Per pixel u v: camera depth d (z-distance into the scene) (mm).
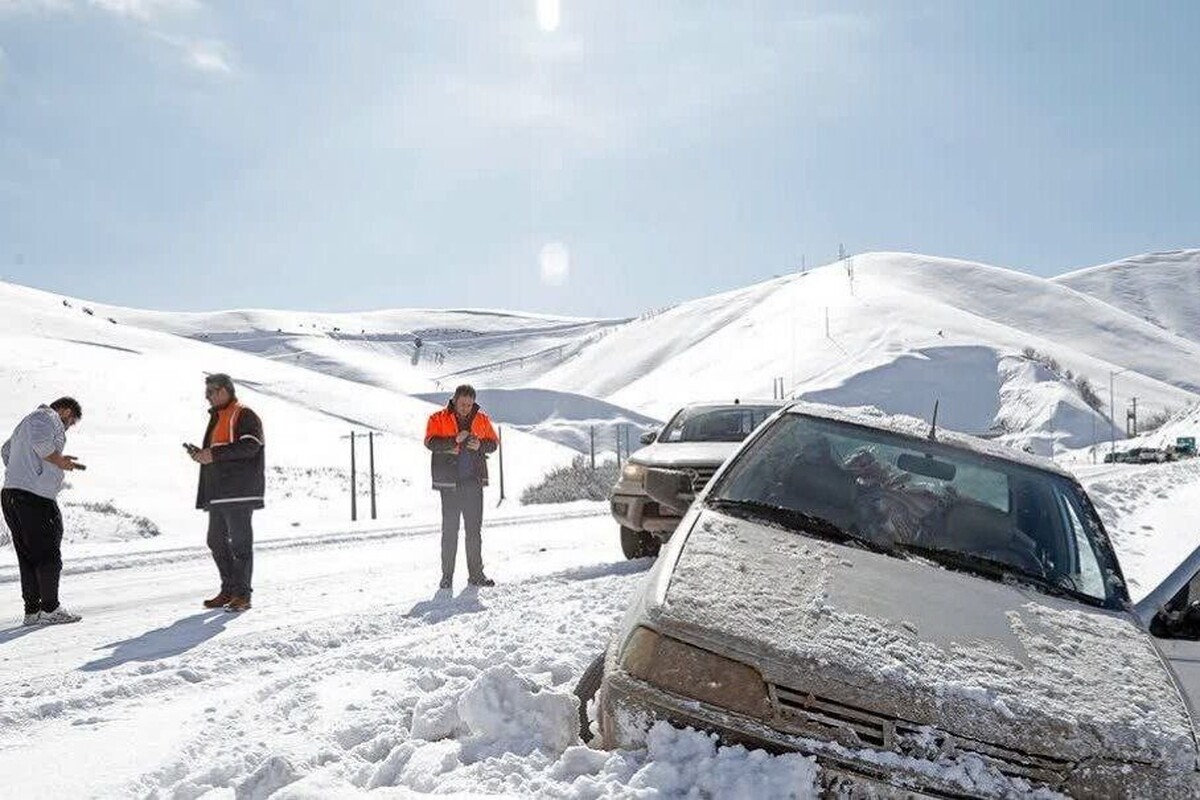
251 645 7285
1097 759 3041
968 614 3668
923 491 4664
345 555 13438
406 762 3824
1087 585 4258
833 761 3002
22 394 79938
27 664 6809
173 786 3922
